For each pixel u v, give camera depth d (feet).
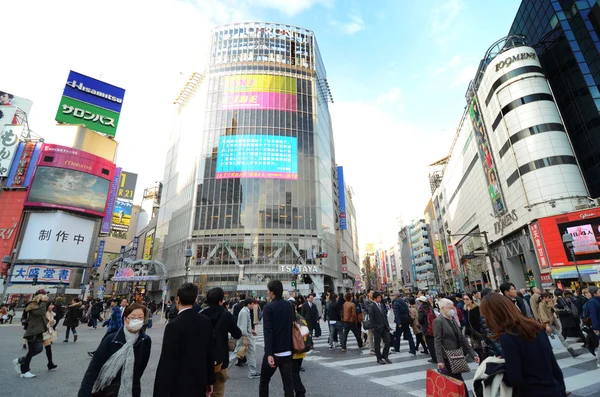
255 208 137.18
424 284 327.26
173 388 9.27
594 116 97.91
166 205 175.11
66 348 35.73
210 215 136.56
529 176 98.27
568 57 107.86
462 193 174.70
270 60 164.25
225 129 149.28
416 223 344.49
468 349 14.76
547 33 116.88
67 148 138.31
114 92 164.86
